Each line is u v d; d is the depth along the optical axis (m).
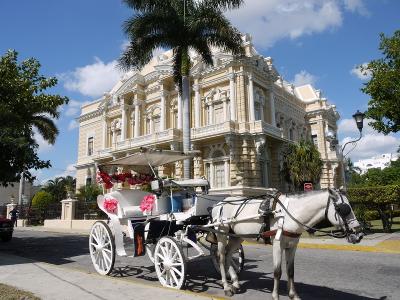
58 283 7.71
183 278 7.39
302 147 28.66
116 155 36.78
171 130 31.67
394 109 17.67
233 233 7.38
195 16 19.50
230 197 8.43
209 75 32.34
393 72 17.64
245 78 30.66
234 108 30.12
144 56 19.75
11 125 15.68
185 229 8.17
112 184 10.16
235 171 28.75
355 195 19.09
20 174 16.88
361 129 18.09
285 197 6.61
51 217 33.53
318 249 14.23
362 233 5.92
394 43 17.97
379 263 10.61
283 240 6.43
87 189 32.94
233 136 28.94
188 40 19.64
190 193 9.16
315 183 28.22
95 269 10.00
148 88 37.34
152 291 6.87
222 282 7.75
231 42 19.88
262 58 32.78
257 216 6.64
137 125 37.25
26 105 17.56
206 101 32.41
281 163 32.50
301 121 41.88
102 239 9.49
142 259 11.88
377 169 54.62
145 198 9.22
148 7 19.50
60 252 14.80
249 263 10.68
